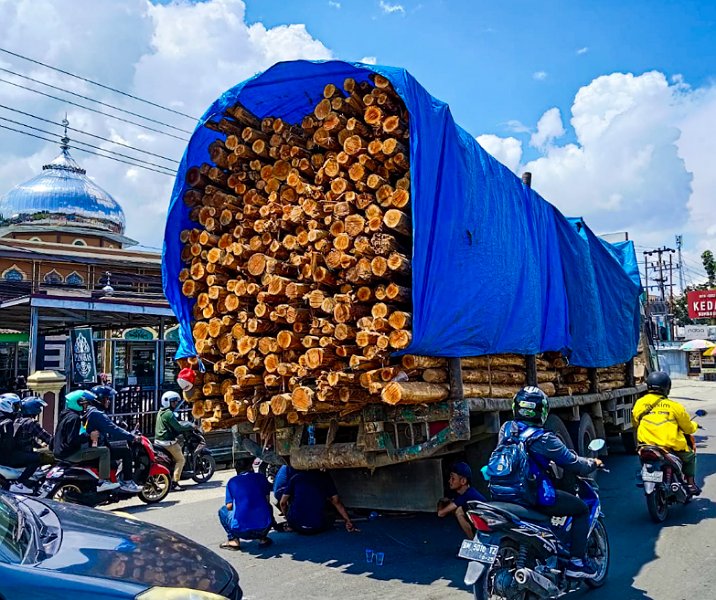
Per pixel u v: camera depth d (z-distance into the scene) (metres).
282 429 6.42
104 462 8.21
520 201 7.23
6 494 3.80
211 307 6.33
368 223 5.38
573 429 8.56
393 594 4.96
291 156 5.97
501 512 4.36
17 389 19.41
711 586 4.99
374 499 6.67
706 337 46.16
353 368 5.34
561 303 7.95
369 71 5.46
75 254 25.02
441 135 5.62
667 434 6.91
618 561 5.69
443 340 5.45
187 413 12.86
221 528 7.38
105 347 23.67
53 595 2.56
